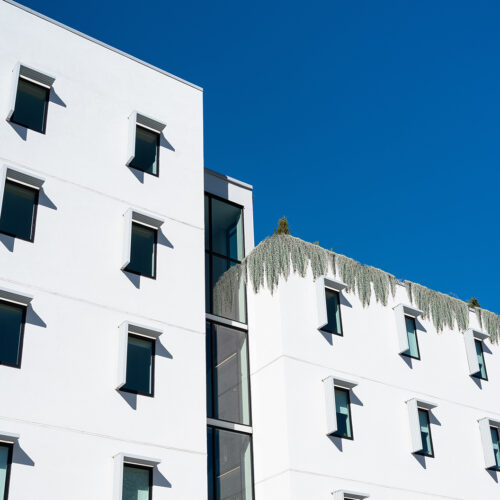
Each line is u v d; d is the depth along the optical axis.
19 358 15.49
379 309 22.73
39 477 14.53
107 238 18.25
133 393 16.69
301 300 20.66
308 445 18.53
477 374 24.70
